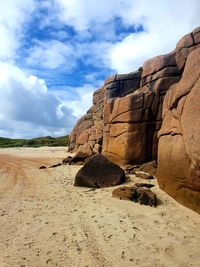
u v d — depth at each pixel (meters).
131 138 19.58
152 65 20.48
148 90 20.45
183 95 11.28
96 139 30.56
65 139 82.25
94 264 7.00
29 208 11.50
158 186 13.73
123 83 26.12
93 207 11.41
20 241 8.30
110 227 9.29
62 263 7.05
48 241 8.30
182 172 10.98
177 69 19.23
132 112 19.66
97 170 15.30
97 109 31.67
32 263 7.05
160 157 13.49
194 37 16.08
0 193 14.18
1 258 7.29
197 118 9.88
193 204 10.32
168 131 12.82
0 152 45.41
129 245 8.00
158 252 7.57
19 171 22.11
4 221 9.95
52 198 13.10
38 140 83.12
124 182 15.22
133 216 10.21
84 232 8.92
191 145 10.13
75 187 15.20
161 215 10.19
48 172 20.83
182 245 7.91
